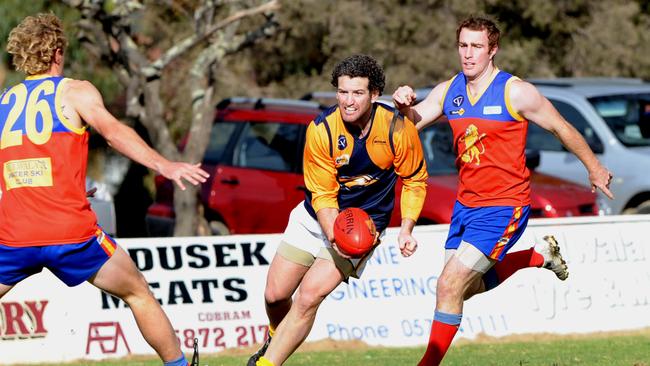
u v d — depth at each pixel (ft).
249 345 114.32
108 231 163.32
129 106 167.02
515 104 75.25
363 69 69.10
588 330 123.65
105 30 164.96
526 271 122.21
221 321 113.80
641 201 162.91
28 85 68.44
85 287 109.60
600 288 124.98
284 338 74.23
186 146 164.04
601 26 269.64
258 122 160.45
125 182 258.16
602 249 126.00
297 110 159.84
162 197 168.76
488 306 120.47
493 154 76.28
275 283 77.36
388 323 117.29
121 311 110.32
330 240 71.72
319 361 100.63
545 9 263.08
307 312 74.28
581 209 146.10
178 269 113.50
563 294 123.34
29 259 67.36
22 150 67.00
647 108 171.63
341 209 75.15
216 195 158.61
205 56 166.81
